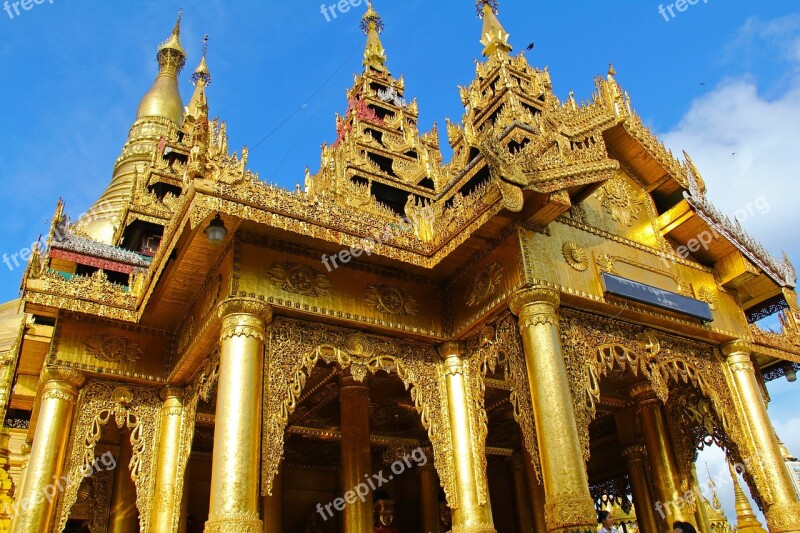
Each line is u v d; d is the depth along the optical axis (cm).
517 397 1285
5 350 3030
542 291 1280
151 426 1591
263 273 1291
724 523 3003
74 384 1514
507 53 2750
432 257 1443
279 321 1302
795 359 1917
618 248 1562
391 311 1431
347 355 1366
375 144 2666
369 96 2864
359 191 2344
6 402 1941
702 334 1652
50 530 1388
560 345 1266
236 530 1036
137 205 2506
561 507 1101
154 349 1631
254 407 1161
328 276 1377
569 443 1147
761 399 1672
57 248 1808
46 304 1491
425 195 2612
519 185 1253
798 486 1702
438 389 1470
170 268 1380
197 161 1218
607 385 2017
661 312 1521
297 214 1280
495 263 1394
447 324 1498
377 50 3039
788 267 1861
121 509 1675
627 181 1755
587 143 1623
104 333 1582
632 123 1736
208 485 2095
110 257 1881
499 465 2497
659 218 1756
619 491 2342
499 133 2067
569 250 1422
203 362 1480
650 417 1944
